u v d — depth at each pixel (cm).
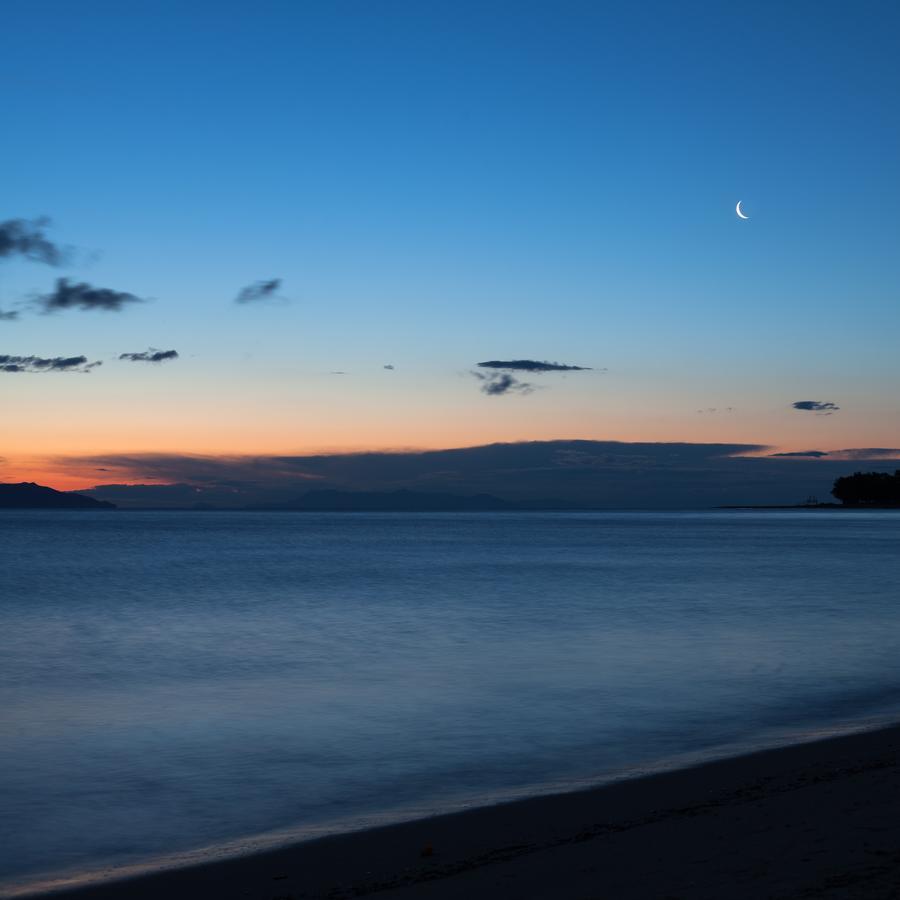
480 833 1066
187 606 4291
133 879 964
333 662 2650
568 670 2486
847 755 1396
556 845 969
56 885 964
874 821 941
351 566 7425
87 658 2738
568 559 8431
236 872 970
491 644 3014
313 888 897
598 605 4284
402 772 1452
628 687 2223
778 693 2130
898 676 2359
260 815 1236
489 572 6662
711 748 1583
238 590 5159
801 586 5356
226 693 2169
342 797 1316
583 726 1789
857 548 10600
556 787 1323
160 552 9950
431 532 18950
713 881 789
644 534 16925
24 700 2092
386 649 2908
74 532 18388
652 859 875
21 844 1121
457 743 1652
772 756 1420
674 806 1128
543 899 782
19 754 1584
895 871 773
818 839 891
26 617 3856
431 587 5347
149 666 2584
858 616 3806
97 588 5319
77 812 1256
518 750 1595
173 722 1847
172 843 1122
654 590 5106
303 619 3756
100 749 1620
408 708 1978
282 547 11288
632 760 1506
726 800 1113
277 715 1911
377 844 1046
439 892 830
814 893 733
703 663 2600
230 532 18888
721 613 3934
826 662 2606
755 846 887
